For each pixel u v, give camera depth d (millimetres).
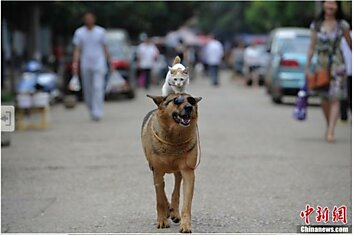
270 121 20328
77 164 13578
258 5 45094
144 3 45781
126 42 30609
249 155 14289
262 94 31734
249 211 10031
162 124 8477
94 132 18094
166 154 8586
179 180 9312
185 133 8438
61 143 16234
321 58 15672
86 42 20406
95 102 20672
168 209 9430
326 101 16031
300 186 11508
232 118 21109
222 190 11289
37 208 10453
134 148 15328
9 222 9750
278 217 9703
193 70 47375
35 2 28344
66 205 10586
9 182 12133
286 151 14805
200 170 12758
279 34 27844
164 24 57906
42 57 39062
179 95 8445
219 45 38094
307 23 38531
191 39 59469
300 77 24781
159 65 41812
